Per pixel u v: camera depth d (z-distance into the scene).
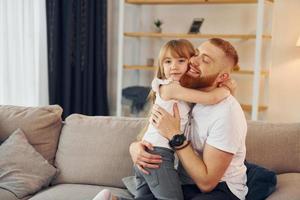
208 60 1.68
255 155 2.14
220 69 1.68
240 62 3.92
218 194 1.68
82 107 4.01
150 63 4.04
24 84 3.57
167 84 1.74
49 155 2.41
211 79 1.69
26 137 2.40
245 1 3.56
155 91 1.81
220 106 1.65
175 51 1.76
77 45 3.87
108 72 4.38
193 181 1.75
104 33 4.12
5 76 3.41
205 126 1.67
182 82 1.74
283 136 2.16
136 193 1.85
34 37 3.59
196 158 1.66
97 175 2.28
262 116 3.79
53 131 2.46
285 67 3.79
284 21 3.74
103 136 2.33
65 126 2.46
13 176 2.20
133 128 2.32
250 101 3.93
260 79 3.83
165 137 1.70
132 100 3.85
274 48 3.79
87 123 2.40
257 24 3.43
